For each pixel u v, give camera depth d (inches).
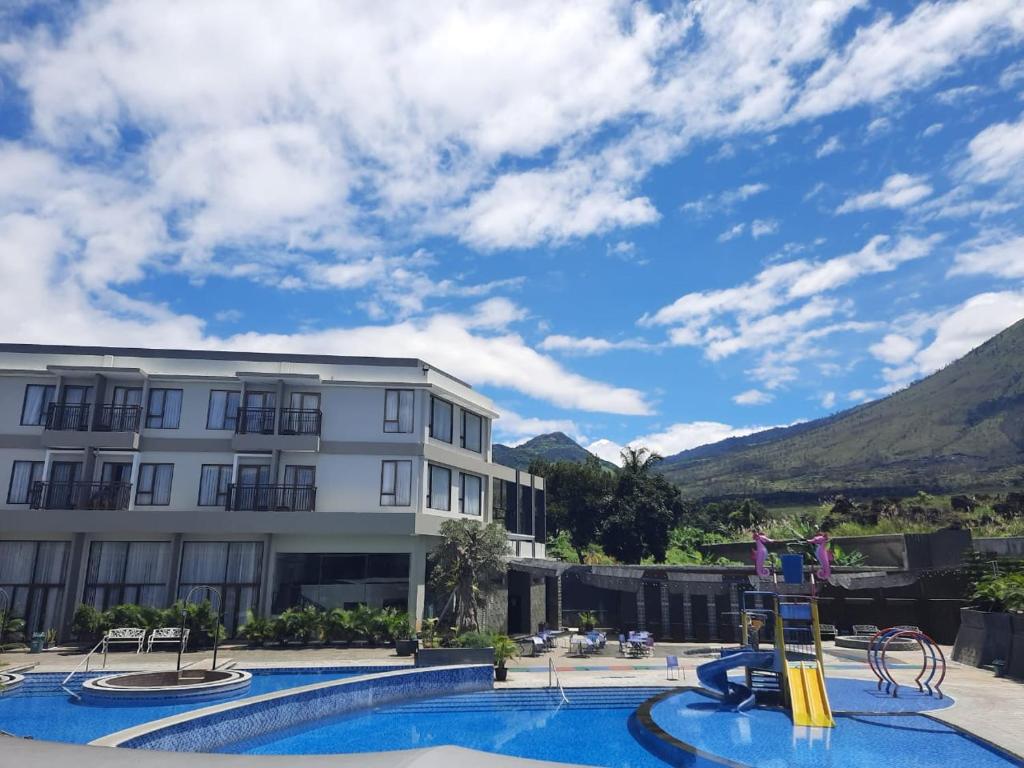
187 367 1217.4
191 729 536.7
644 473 2357.3
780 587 699.4
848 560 1449.3
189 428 1201.4
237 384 1220.5
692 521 3164.4
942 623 1200.2
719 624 1222.3
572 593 1578.5
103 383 1200.8
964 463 6948.8
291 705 646.5
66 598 1093.8
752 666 701.3
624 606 1343.5
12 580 1112.8
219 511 1121.4
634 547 2242.9
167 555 1133.7
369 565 1147.3
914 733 577.3
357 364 1246.9
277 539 1142.3
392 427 1218.0
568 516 2447.1
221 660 896.3
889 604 1253.1
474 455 1397.6
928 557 1269.7
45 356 1206.9
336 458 1195.9
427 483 1217.4
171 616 1018.1
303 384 1208.8
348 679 719.1
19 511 1102.4
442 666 800.3
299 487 1162.6
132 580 1120.8
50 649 1022.4
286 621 1031.6
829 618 1274.6
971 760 506.6
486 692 765.9
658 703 689.6
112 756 123.6
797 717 613.9
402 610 1135.0
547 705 722.8
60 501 1154.7
